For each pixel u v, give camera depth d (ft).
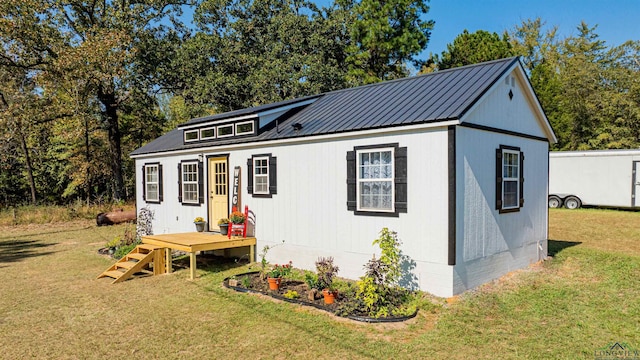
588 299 22.61
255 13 94.22
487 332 18.29
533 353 16.24
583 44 106.32
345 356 16.15
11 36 59.36
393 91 31.40
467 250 23.70
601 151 62.18
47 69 63.00
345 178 27.09
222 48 87.92
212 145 36.91
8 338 18.72
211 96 83.15
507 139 28.30
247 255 34.35
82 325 20.22
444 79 29.78
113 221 60.29
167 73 81.15
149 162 46.26
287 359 16.01
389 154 24.97
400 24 86.69
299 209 30.12
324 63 86.53
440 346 16.87
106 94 73.15
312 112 34.01
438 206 22.74
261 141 31.96
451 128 22.21
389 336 17.95
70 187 84.28
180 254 38.83
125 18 72.23
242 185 34.91
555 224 50.83
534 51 114.11
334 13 92.02
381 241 23.53
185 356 16.55
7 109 64.18
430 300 22.21
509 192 28.76
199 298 24.27
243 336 18.37
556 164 67.21
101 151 82.99
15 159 83.35
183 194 41.45
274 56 86.69
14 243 46.44
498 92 27.35
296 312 21.21
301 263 30.12
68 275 30.86
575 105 88.99
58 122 77.61
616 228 46.62
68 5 68.69
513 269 28.76
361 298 21.58
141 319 20.92
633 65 94.94
